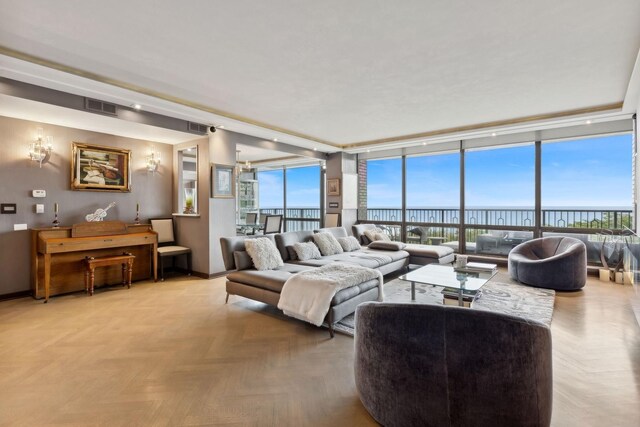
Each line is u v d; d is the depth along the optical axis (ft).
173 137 17.29
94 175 15.76
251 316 11.47
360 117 16.70
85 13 7.52
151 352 8.67
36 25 8.03
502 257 20.44
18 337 9.58
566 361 8.10
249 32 8.43
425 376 5.06
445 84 12.14
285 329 10.30
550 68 10.77
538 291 14.14
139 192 17.72
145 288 15.25
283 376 7.52
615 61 10.25
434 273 13.07
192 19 7.81
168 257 19.07
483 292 13.98
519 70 10.91
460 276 12.19
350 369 7.86
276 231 24.20
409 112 15.81
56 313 11.69
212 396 6.72
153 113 14.85
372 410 5.81
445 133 19.54
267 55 9.73
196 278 17.39
